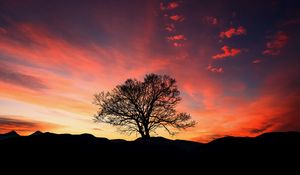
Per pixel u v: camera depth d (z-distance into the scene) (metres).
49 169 12.39
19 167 12.22
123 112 29.12
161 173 13.88
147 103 29.39
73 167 12.93
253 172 13.23
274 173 12.78
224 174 13.57
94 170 13.00
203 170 14.48
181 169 14.69
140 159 15.41
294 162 13.46
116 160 14.66
